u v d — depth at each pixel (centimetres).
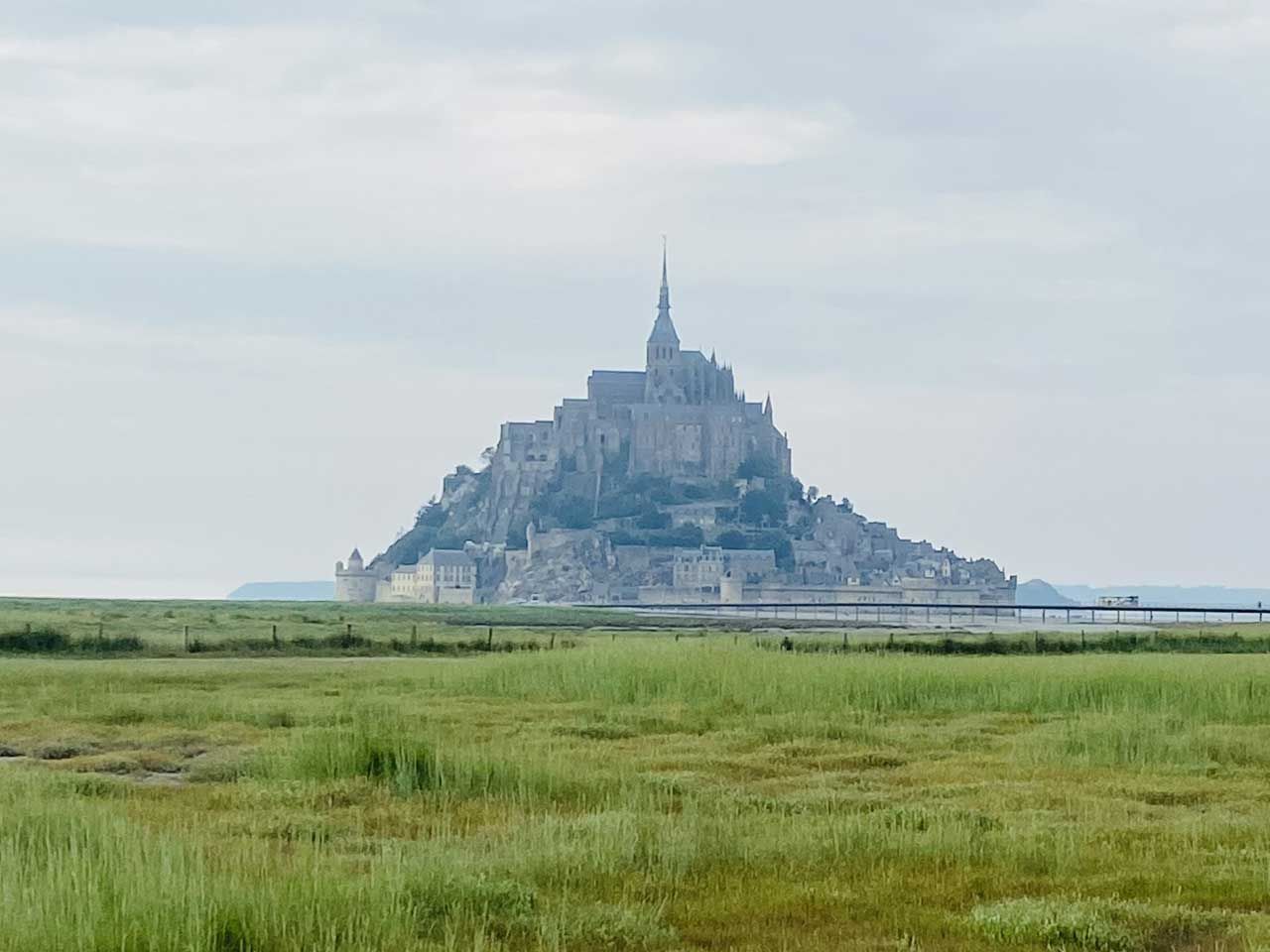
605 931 3475
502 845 4394
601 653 10931
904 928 3628
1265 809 5378
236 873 3572
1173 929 3644
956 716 8538
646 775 5959
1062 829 4831
